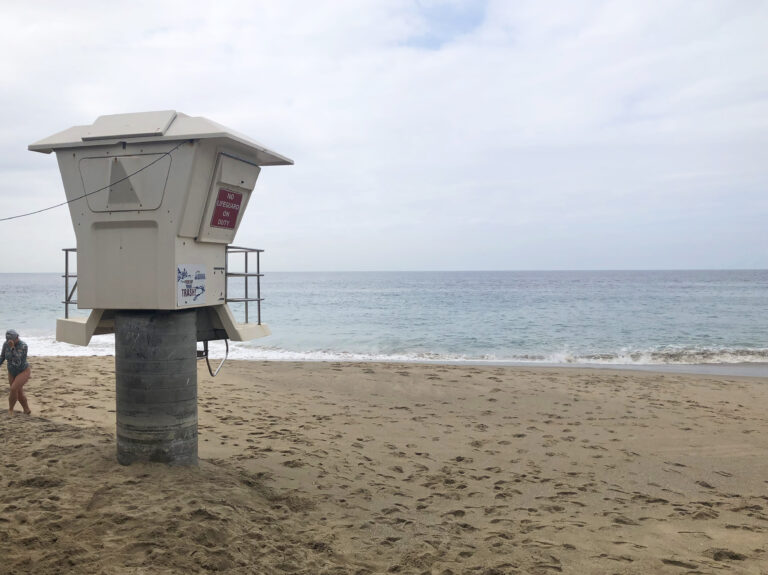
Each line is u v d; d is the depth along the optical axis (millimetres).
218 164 5355
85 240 5438
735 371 17734
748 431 9656
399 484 6598
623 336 28000
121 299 5375
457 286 108188
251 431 8617
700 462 7898
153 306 5281
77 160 5363
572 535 5152
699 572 4344
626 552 4746
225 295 6066
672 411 11180
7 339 8664
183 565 3846
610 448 8516
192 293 5484
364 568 4227
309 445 7965
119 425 5680
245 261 6426
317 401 11406
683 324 33562
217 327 6344
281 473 6539
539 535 5133
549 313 42406
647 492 6641
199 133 5035
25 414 8844
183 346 5637
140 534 4203
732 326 32281
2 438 6938
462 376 14656
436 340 26703
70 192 5430
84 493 4957
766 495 6605
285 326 33469
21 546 3941
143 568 3750
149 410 5547
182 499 4863
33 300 56719
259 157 5941
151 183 5184
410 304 54281
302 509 5441
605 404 11711
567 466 7586
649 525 5508
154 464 5559
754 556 4715
